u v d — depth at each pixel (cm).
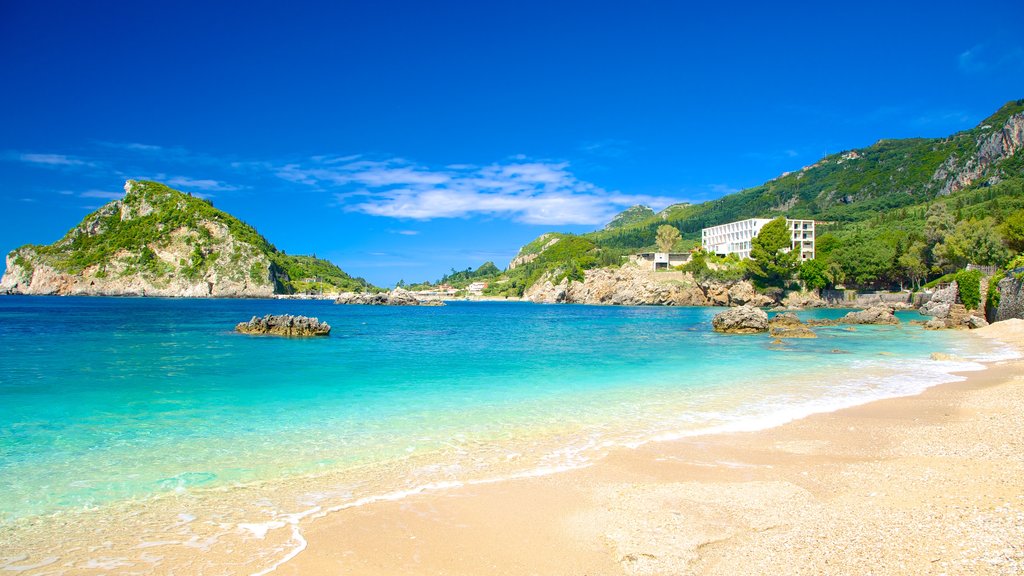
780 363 3512
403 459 1464
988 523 937
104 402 2164
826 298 13788
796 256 14512
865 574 798
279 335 5450
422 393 2416
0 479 1285
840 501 1130
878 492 1171
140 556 916
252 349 4200
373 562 902
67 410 2011
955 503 1061
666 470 1380
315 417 1931
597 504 1152
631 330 6775
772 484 1257
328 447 1565
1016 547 833
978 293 7162
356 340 5150
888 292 12481
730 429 1795
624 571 862
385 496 1199
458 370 3170
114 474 1327
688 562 880
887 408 2103
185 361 3450
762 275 14275
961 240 10806
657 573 848
